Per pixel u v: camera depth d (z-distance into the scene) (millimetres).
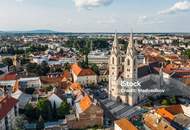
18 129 122688
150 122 120500
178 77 188250
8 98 132000
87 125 128625
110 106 163625
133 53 159250
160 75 185125
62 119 137375
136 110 153875
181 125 115000
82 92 162750
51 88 185875
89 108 127938
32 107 140625
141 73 179000
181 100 172500
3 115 113062
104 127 128625
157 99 174375
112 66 170875
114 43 166750
